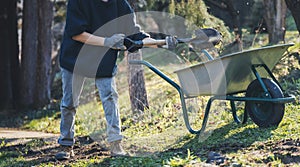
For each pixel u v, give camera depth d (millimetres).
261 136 5625
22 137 8531
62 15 19188
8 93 15484
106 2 5133
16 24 15656
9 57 15594
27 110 14266
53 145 7109
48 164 5395
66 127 5492
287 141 5238
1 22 15422
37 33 14797
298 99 7305
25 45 14852
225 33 10852
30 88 14781
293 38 14234
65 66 5180
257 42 13812
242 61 5668
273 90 5762
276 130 5773
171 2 11117
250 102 6105
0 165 5699
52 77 15688
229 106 7379
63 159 5566
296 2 8375
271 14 12664
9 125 11906
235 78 5930
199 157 4992
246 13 13875
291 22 18031
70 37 5094
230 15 13352
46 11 14328
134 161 5055
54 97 16172
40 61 14406
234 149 5203
